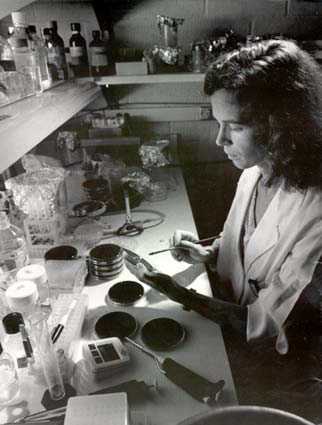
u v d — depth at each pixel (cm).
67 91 154
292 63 115
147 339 108
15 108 116
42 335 91
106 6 223
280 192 128
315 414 106
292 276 113
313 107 116
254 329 115
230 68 117
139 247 161
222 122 125
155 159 232
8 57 145
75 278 132
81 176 208
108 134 232
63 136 213
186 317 119
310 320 114
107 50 218
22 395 94
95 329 114
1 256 137
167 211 191
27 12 211
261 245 134
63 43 200
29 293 105
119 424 69
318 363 115
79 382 97
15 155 87
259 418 56
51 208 148
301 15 230
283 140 117
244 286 146
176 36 213
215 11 229
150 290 132
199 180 271
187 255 152
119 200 198
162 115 255
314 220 115
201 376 96
